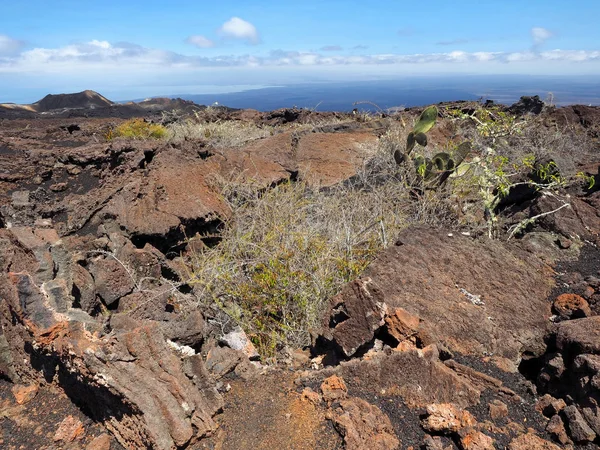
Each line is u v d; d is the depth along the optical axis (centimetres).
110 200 550
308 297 401
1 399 314
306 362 350
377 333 348
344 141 993
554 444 255
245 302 405
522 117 1035
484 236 495
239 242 464
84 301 386
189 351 326
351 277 424
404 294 388
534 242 512
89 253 455
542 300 404
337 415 273
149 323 289
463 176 630
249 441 265
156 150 712
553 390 303
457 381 289
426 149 797
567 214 550
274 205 551
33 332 282
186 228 535
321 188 750
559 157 716
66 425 277
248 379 313
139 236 501
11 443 276
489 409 281
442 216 559
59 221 606
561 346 310
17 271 331
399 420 275
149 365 261
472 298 391
